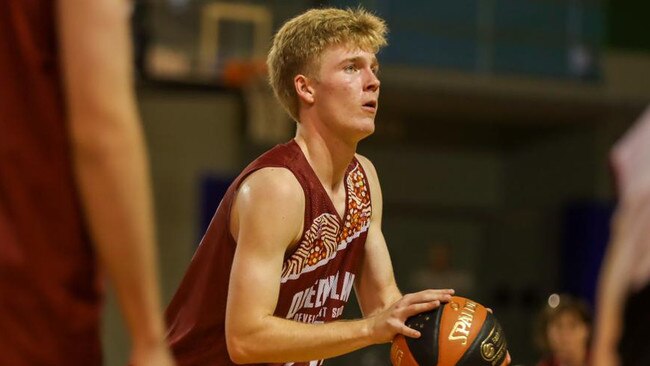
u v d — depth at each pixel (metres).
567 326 5.79
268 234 2.84
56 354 1.47
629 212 1.97
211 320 3.13
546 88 14.31
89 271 1.49
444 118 15.42
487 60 14.54
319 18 3.08
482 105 14.54
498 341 2.94
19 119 1.44
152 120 11.81
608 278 2.00
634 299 1.97
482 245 17.84
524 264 16.58
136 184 1.40
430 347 2.87
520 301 15.88
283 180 2.89
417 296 2.92
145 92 11.84
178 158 11.80
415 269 17.44
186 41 12.41
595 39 14.95
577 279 14.64
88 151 1.39
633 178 1.97
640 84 14.95
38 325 1.46
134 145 1.40
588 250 14.48
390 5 14.29
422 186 17.44
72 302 1.48
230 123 11.99
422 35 14.38
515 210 17.19
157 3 12.29
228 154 11.94
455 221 17.75
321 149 3.05
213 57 12.46
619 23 15.05
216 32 12.59
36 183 1.44
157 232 11.59
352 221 3.19
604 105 14.48
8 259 1.43
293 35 3.10
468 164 17.72
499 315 16.16
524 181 17.08
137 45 11.73
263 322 2.78
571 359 5.79
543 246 16.03
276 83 3.19
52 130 1.44
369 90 3.04
